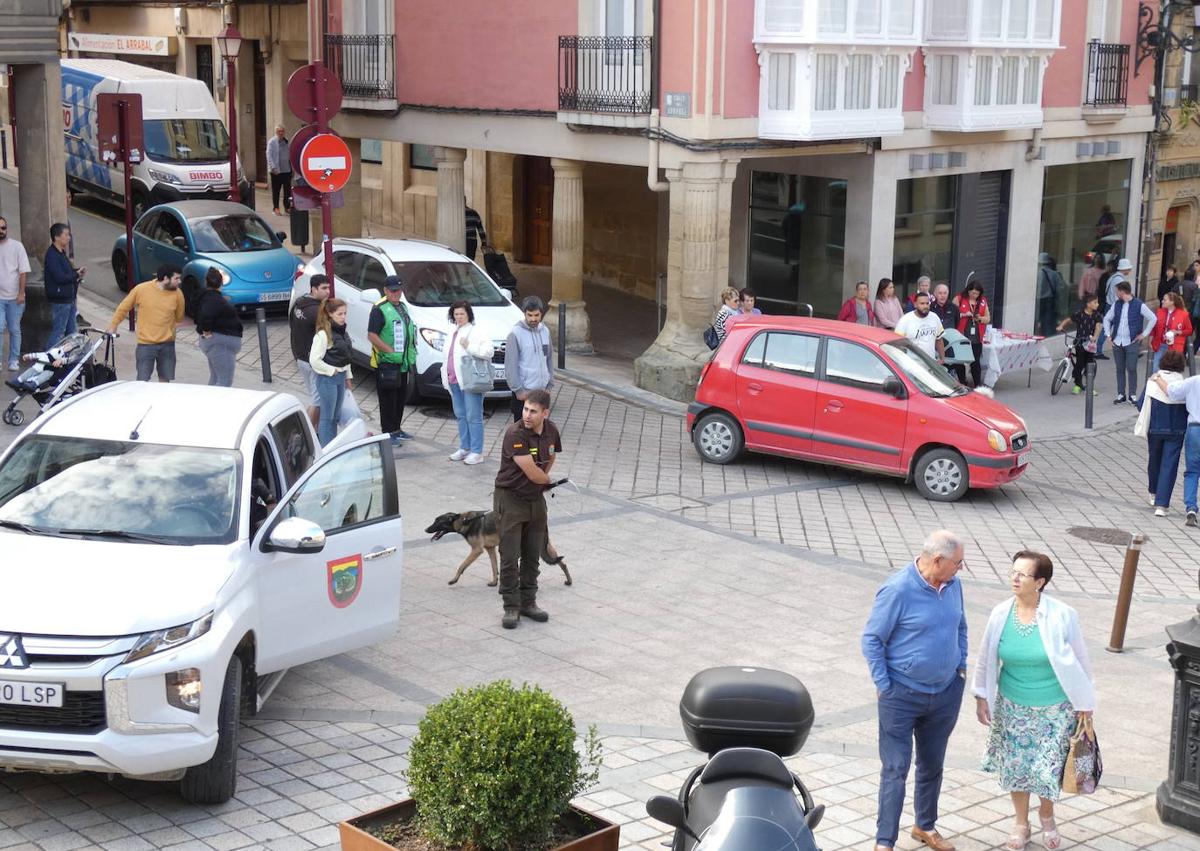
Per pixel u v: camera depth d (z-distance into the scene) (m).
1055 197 26.17
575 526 14.00
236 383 18.47
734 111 19.77
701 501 15.27
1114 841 7.87
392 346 16.19
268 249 22.34
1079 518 15.76
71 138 29.05
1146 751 9.27
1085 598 12.85
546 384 15.76
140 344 16.11
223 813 7.58
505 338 18.11
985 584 13.05
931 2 22.09
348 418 14.97
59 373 14.73
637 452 17.23
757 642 10.94
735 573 12.77
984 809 8.23
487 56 22.89
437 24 23.70
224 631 7.49
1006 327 25.20
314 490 8.66
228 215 22.45
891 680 7.27
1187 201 29.33
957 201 23.78
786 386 16.50
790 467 17.14
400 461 15.88
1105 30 26.16
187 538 8.09
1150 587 13.33
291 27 32.84
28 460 8.64
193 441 8.73
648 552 13.27
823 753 8.92
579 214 22.31
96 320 21.30
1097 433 20.55
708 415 16.97
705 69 19.36
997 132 23.86
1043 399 22.69
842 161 22.05
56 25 17.61
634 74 20.19
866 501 15.82
